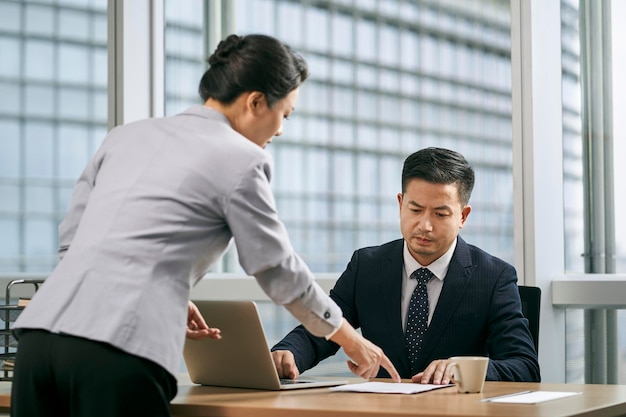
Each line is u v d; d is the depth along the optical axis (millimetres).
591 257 3627
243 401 1896
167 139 1909
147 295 1743
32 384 1772
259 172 1867
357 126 3900
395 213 3832
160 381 1747
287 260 1873
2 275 3988
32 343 1780
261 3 4020
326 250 3918
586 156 3637
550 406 1788
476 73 3734
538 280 3473
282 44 2002
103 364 1700
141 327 1719
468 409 1712
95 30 4031
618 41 3588
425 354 2520
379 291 2627
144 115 3980
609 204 3600
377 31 3883
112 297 1732
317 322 1930
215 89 1984
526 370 2367
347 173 3906
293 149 3975
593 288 3430
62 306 1754
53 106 4047
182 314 1796
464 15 3760
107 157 1956
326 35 3943
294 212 3967
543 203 3525
